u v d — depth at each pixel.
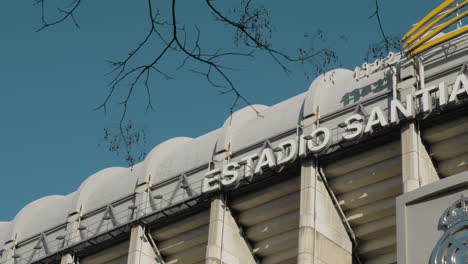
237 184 50.03
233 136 52.94
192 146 55.88
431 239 29.77
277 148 48.69
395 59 47.53
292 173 48.94
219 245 49.09
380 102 46.88
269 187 49.91
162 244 54.59
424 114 44.34
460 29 45.00
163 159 56.88
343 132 47.47
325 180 47.88
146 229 54.44
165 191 54.41
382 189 46.59
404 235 30.45
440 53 46.19
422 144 44.88
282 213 49.81
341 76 51.88
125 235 55.38
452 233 29.30
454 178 30.12
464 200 29.61
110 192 58.34
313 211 46.06
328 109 48.97
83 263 58.16
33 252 61.06
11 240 62.81
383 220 47.00
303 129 49.06
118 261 56.50
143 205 54.66
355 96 48.22
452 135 44.41
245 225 51.31
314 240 45.19
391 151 45.81
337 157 47.66
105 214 57.06
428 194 30.55
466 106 43.38
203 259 52.81
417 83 45.88
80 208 59.09
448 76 45.22
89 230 57.75
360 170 47.34
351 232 47.62
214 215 50.19
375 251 47.09
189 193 52.81
